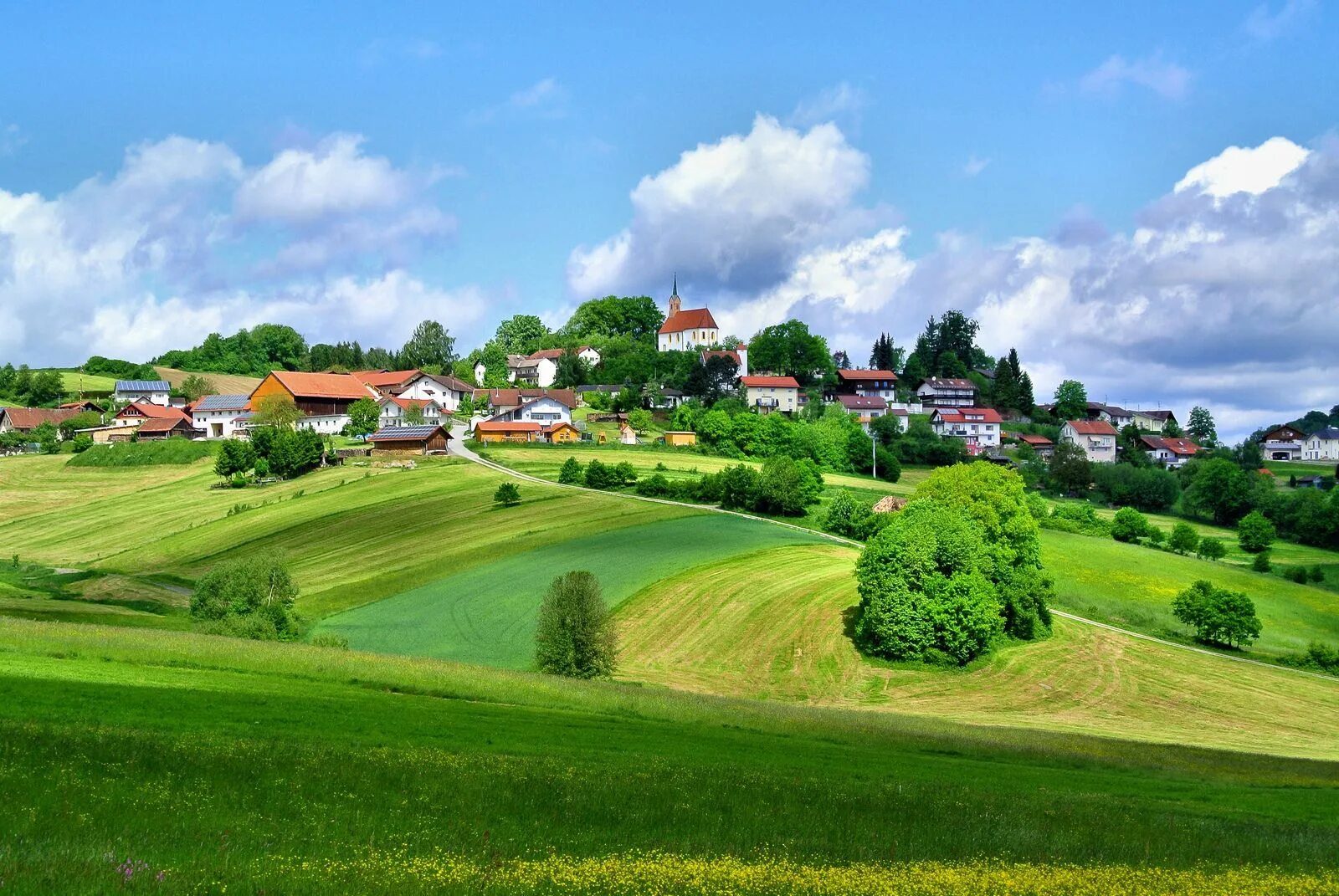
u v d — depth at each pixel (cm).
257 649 5953
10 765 3244
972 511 11100
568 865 2880
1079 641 10225
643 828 3316
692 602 10394
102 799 3055
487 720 4778
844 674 8912
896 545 9481
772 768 4275
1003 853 3322
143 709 4147
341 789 3416
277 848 2858
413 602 10400
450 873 2738
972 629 9331
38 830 2780
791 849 3212
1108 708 8262
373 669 5772
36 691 4262
